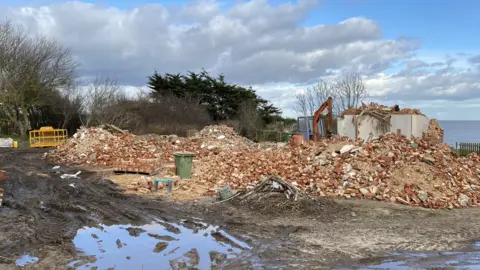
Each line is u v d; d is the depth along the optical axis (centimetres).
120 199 1080
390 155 1245
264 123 4772
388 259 620
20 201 1032
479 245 699
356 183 1147
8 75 3753
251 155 1561
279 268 576
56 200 1048
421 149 1289
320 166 1272
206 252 646
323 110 2431
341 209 945
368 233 764
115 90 4253
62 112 4153
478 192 1128
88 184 1305
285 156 1452
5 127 4119
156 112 4038
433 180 1130
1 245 669
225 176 1338
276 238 726
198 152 1800
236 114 4897
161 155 1788
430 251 663
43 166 1798
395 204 1026
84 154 1912
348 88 4653
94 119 3950
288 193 999
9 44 3825
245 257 623
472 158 1437
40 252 638
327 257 626
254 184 1193
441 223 850
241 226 806
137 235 741
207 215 902
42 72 3938
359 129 2327
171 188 1178
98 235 740
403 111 2312
